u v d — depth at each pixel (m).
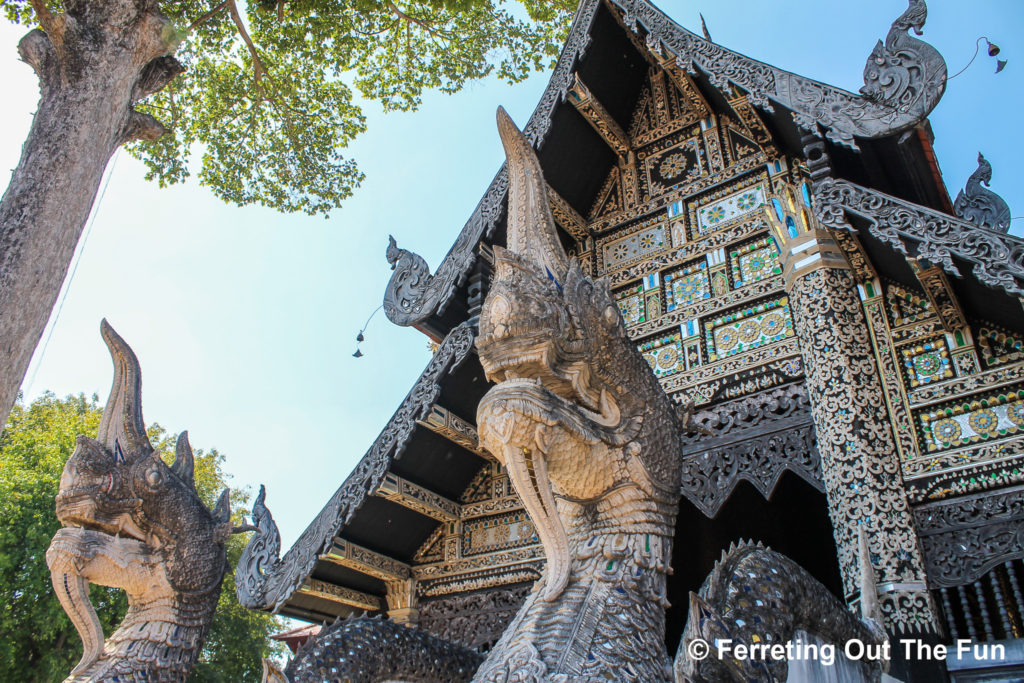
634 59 8.47
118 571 5.18
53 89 6.64
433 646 5.01
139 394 5.84
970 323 5.61
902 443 5.41
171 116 12.40
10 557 19.08
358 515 7.02
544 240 4.18
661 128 8.44
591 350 3.81
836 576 8.20
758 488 5.86
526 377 3.66
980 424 5.27
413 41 12.69
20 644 19.72
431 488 7.48
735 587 3.63
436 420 6.73
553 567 3.60
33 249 5.95
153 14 7.12
